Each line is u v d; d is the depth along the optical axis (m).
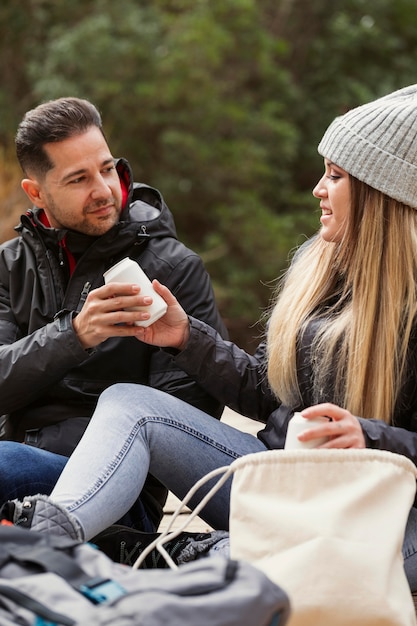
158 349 3.12
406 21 15.68
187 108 13.10
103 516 2.47
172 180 13.27
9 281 3.25
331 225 2.73
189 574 1.72
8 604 1.66
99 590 1.70
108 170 3.11
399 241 2.62
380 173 2.62
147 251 3.19
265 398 2.94
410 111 2.64
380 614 2.06
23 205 9.01
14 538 1.88
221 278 13.36
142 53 12.61
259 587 1.66
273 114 14.34
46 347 2.87
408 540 2.55
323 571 2.07
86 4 13.59
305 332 2.73
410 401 2.61
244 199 13.41
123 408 2.70
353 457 2.20
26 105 13.36
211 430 2.79
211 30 12.85
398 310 2.60
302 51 15.43
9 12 13.53
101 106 12.82
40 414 3.13
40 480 2.81
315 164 15.11
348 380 2.61
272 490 2.20
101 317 2.77
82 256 3.12
